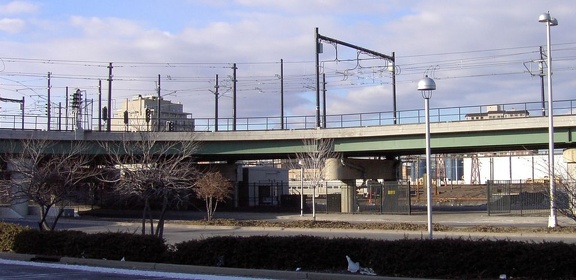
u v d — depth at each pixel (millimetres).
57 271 16281
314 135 47281
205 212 51438
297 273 14461
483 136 41969
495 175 103188
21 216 46219
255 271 15133
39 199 22047
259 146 49594
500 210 44812
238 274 15203
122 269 16562
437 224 32781
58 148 45312
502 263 13164
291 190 95062
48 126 48781
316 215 45031
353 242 14805
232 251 15883
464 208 54500
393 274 13969
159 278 14742
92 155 46938
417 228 30469
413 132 43656
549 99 28938
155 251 17219
